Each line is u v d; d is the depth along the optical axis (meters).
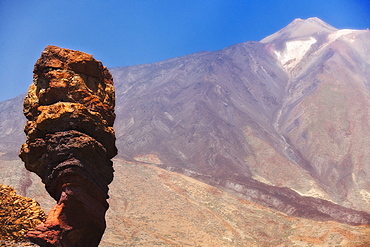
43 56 20.61
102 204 20.64
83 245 19.95
